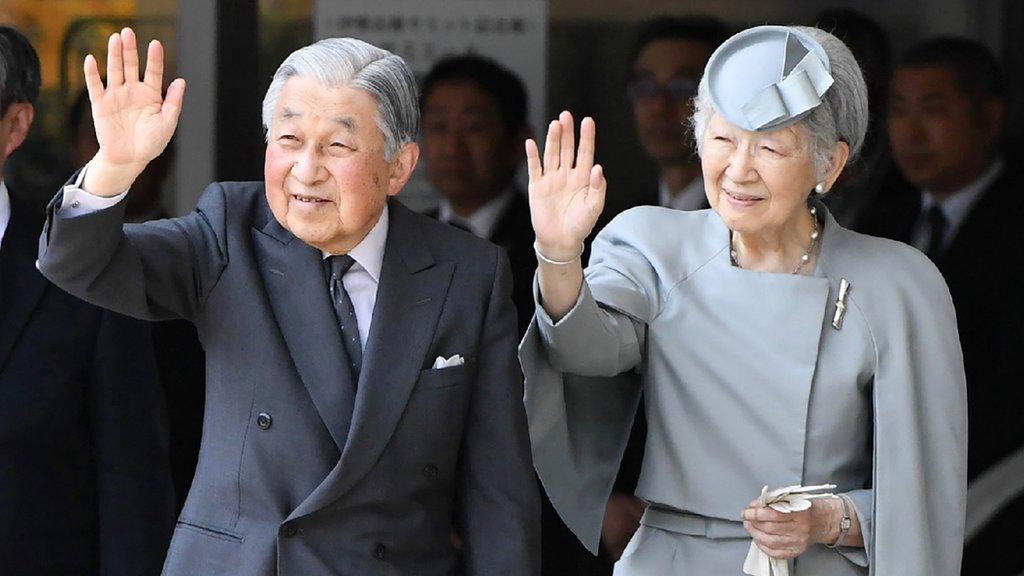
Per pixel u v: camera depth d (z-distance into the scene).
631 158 24.09
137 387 15.41
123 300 12.55
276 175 12.64
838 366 14.03
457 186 24.08
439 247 13.62
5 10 23.23
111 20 23.48
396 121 12.83
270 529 12.77
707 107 13.77
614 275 14.39
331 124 12.56
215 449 12.98
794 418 13.96
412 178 24.12
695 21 23.94
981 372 24.53
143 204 23.78
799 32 13.78
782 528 13.40
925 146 24.22
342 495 12.84
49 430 15.03
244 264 13.10
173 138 23.77
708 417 14.09
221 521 12.91
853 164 14.79
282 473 12.84
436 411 13.14
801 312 14.05
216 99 23.78
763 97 13.35
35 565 14.93
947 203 24.30
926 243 24.39
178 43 23.67
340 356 12.98
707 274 14.34
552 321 13.66
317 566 12.75
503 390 13.45
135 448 15.34
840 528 13.85
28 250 15.37
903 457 13.96
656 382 14.29
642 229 14.66
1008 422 24.52
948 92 24.14
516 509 13.40
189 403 21.09
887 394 14.00
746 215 13.65
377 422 12.88
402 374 13.05
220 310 13.04
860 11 24.22
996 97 24.17
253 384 12.92
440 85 24.03
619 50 24.02
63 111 23.33
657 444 14.34
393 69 12.86
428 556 13.27
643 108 24.00
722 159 13.61
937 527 14.11
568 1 23.98
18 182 23.31
